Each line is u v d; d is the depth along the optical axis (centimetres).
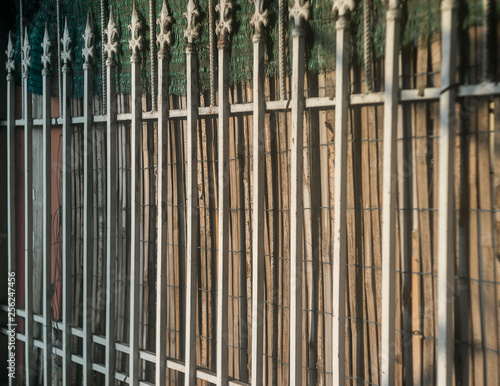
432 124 160
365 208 176
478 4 145
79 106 267
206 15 211
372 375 176
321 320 189
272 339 202
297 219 185
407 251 167
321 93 183
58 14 270
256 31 192
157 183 237
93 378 267
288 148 194
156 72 232
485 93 145
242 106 202
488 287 150
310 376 192
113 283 255
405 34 161
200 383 224
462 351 156
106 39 250
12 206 299
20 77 297
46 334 282
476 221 152
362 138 175
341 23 170
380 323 174
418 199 164
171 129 232
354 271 179
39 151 290
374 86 169
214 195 219
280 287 200
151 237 242
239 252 212
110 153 249
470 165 152
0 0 301
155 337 242
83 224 269
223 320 208
